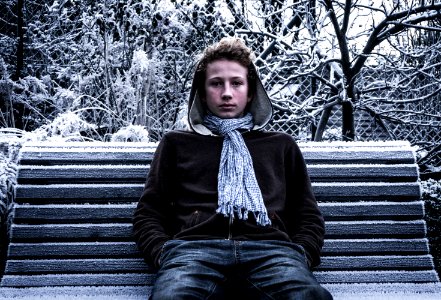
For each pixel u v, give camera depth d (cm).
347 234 199
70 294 180
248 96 203
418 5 443
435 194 348
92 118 388
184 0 394
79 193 198
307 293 140
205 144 190
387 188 203
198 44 395
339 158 208
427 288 190
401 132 505
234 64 194
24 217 193
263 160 187
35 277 188
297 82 482
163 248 166
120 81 361
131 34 378
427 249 199
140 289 186
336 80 480
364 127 513
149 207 180
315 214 183
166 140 193
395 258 197
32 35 468
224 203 170
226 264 160
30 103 422
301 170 193
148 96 369
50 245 192
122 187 200
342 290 189
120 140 316
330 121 509
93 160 202
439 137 494
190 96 197
